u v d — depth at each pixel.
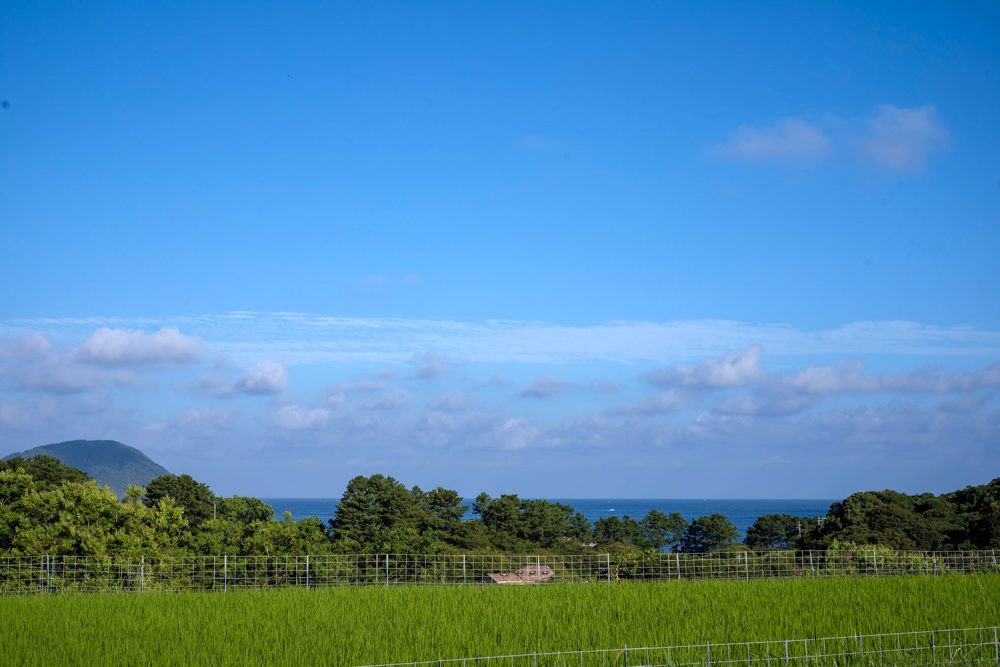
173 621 27.20
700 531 91.75
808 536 66.56
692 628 25.58
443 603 31.17
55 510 46.31
